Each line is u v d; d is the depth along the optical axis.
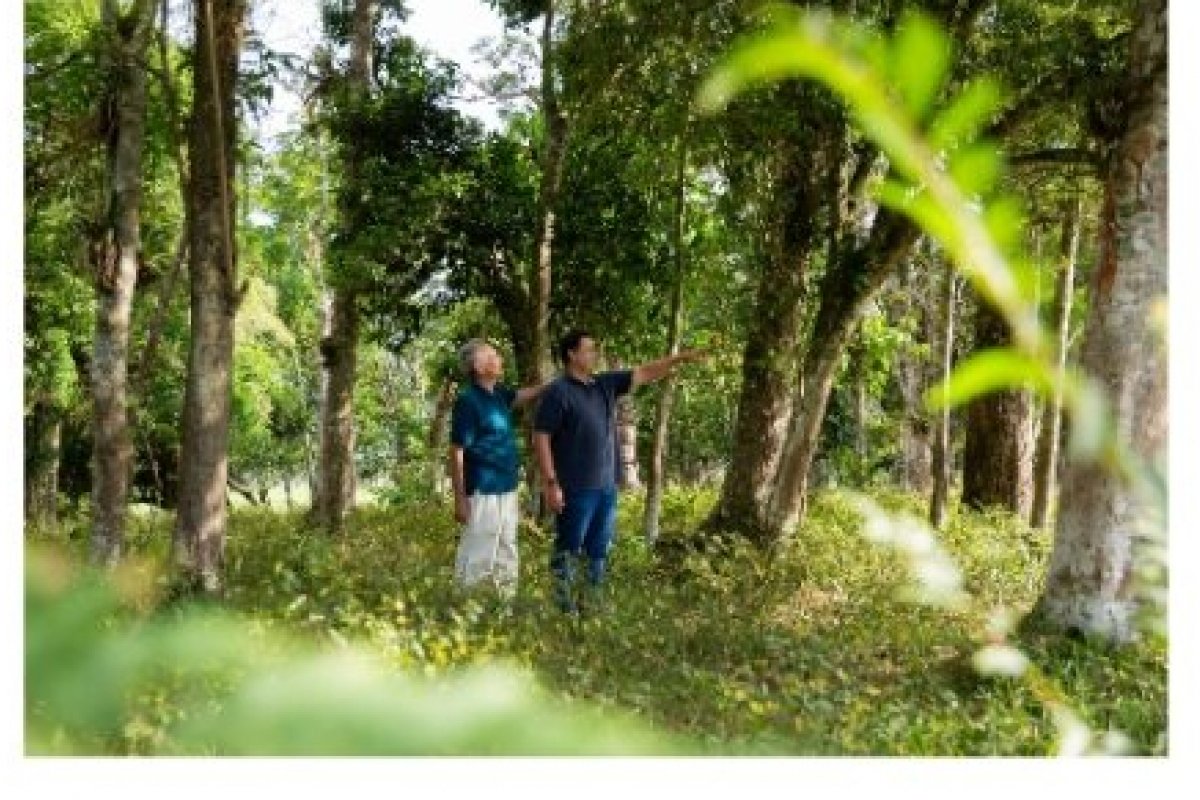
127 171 8.74
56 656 0.48
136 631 0.50
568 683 4.51
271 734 0.46
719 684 4.80
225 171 7.27
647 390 20.42
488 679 0.52
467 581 6.99
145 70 8.87
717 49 9.06
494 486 7.10
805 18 0.38
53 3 11.04
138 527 8.38
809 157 10.45
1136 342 6.28
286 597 4.29
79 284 14.66
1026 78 7.55
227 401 7.17
